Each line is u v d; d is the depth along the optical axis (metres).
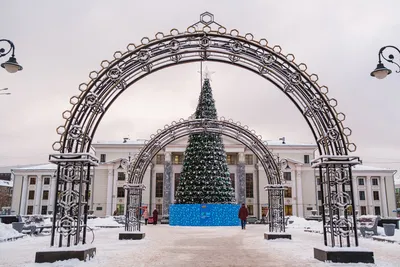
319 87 8.52
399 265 7.45
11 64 8.98
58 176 8.02
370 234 15.29
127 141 45.62
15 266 7.09
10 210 44.25
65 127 8.12
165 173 41.09
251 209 41.88
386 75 9.34
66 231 7.82
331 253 7.65
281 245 11.57
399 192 57.78
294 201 42.25
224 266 7.57
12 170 45.22
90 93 8.30
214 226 25.03
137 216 14.45
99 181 42.59
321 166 8.49
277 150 44.44
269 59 8.75
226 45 8.88
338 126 8.29
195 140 29.03
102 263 7.73
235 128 15.12
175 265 7.68
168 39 8.60
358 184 45.41
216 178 27.94
